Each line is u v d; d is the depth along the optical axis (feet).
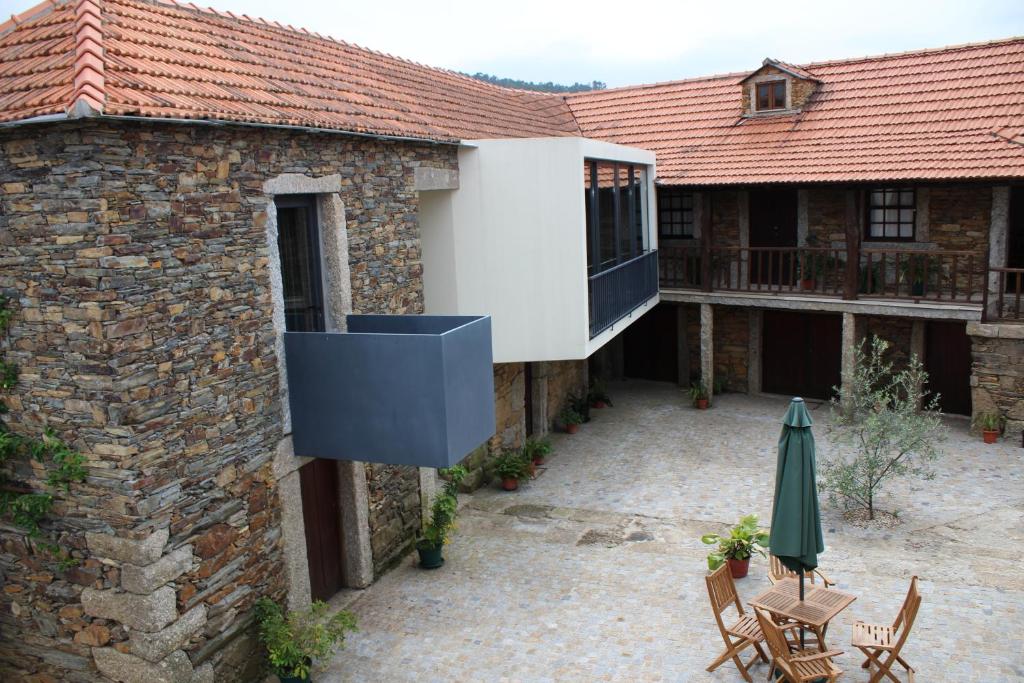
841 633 25.82
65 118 17.72
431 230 37.35
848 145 47.55
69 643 22.07
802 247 48.62
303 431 25.26
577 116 61.46
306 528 27.76
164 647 20.93
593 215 40.32
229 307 22.63
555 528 35.01
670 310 58.90
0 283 20.39
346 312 27.91
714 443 46.11
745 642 23.43
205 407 21.97
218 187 21.99
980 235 45.73
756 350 55.47
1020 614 26.32
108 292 18.98
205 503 22.17
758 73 53.11
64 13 23.43
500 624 27.25
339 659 25.55
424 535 31.27
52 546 21.35
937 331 48.65
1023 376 42.45
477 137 37.63
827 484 35.55
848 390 47.34
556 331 37.99
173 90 21.07
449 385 23.47
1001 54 49.16
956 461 40.96
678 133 55.62
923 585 28.58
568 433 49.01
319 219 27.27
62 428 20.44
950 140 44.37
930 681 23.04
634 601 28.43
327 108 27.30
